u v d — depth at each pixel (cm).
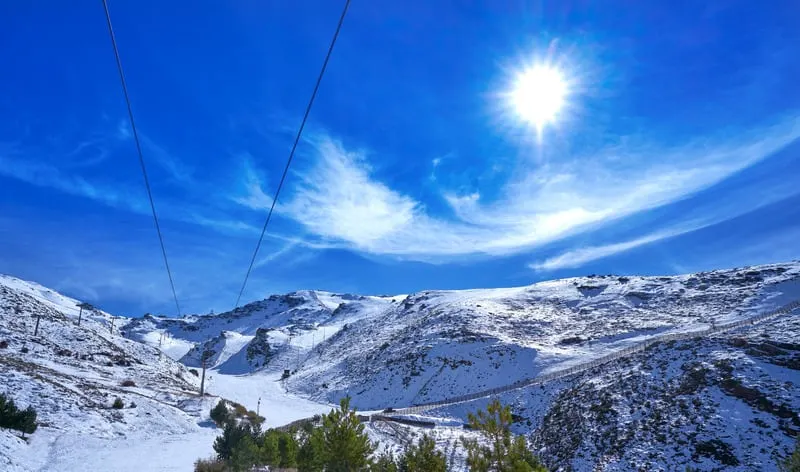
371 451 1549
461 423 5422
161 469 2211
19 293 8912
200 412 5081
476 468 1100
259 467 2020
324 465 1545
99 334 8594
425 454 1368
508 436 1134
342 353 12550
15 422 2384
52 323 7581
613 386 4159
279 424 5712
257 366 17425
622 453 3030
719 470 2525
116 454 2522
